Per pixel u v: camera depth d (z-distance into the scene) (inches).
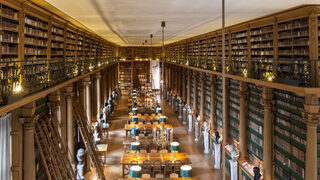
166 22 412.5
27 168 260.8
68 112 404.5
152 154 471.8
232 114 479.2
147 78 1315.2
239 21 385.1
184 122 820.6
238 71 391.5
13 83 206.8
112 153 558.3
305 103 246.7
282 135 309.7
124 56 1328.7
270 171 328.5
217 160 493.0
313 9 251.9
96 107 664.4
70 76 370.0
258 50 369.1
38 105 319.3
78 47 530.0
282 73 293.7
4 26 222.4
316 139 246.8
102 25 455.2
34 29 289.4
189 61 714.2
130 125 657.0
